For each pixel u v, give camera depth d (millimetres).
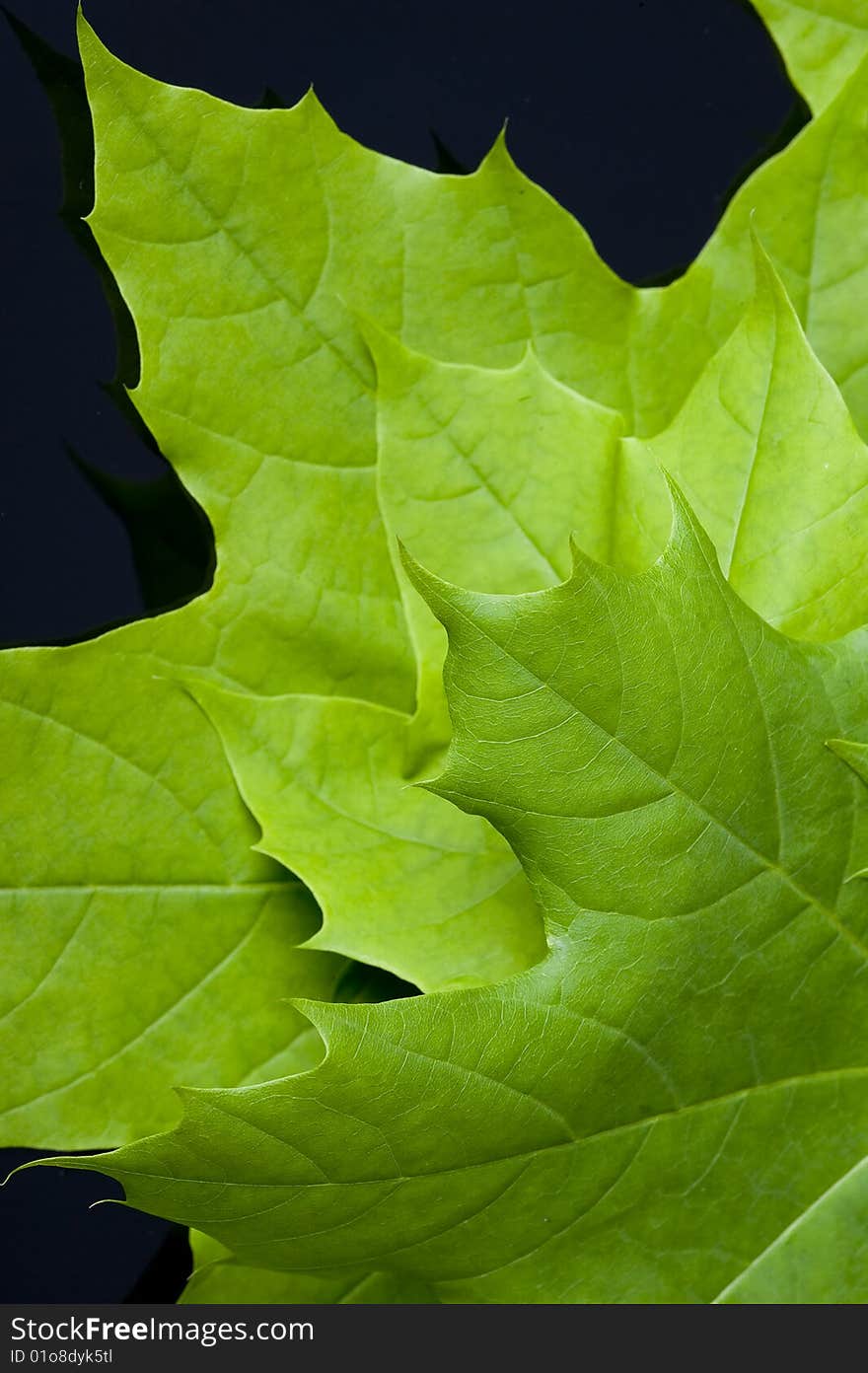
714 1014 366
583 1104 364
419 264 402
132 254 394
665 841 358
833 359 402
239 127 394
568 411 389
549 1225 370
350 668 402
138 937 399
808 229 402
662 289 406
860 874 366
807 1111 375
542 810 354
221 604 400
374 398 402
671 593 352
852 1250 378
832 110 398
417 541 388
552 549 389
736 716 357
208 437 399
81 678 397
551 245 404
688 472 384
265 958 401
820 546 378
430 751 389
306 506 401
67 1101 396
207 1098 351
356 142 399
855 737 363
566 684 349
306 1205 361
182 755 400
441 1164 362
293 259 399
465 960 378
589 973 360
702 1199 374
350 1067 353
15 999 396
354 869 382
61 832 397
